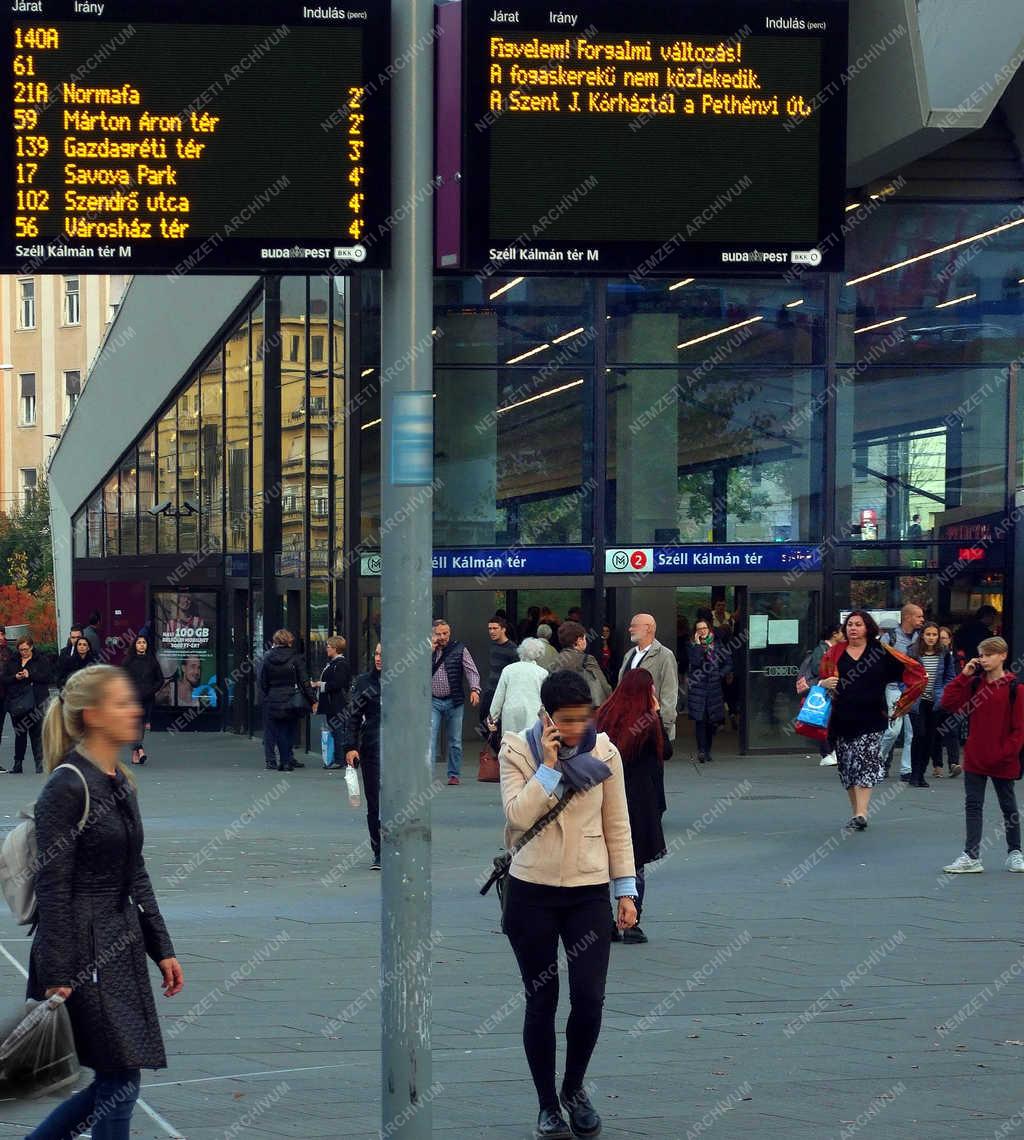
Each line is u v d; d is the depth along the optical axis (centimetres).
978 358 2789
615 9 866
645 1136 724
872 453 2769
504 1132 732
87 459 4150
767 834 1764
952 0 2458
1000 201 2781
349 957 1126
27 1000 679
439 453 2689
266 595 3092
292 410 2962
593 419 2722
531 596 2941
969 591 2777
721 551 2717
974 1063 853
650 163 887
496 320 2698
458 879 1465
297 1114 753
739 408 2750
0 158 799
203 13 791
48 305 7350
